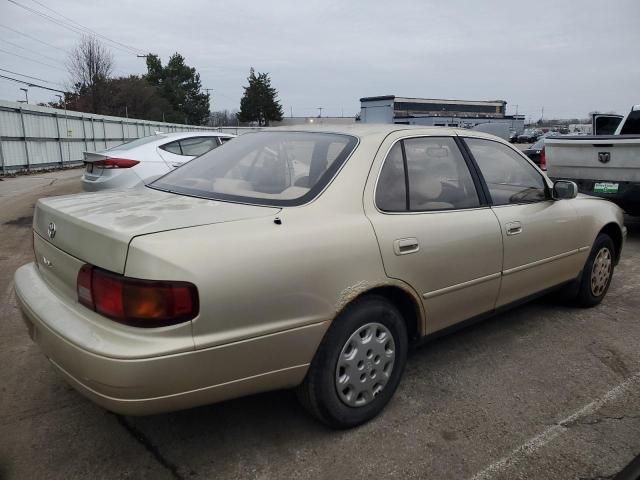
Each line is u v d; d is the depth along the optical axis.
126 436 2.70
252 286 2.23
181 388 2.12
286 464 2.50
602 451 2.62
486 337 4.02
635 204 7.03
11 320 4.20
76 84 51.94
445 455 2.58
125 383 2.03
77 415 2.88
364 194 2.76
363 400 2.77
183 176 3.26
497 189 3.61
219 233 2.25
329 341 2.55
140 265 2.06
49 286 2.64
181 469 2.46
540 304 4.79
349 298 2.55
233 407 2.97
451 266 3.08
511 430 2.80
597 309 4.67
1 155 17.75
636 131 8.50
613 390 3.23
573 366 3.55
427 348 3.81
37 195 11.84
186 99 79.62
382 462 2.52
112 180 7.26
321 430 2.76
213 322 2.14
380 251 2.69
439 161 3.26
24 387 3.16
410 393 3.16
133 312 2.06
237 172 3.06
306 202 2.60
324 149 2.96
